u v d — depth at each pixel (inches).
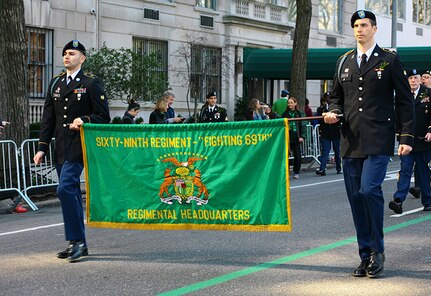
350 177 261.3
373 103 253.6
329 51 1048.8
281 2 1243.8
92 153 294.4
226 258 292.0
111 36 937.5
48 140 301.6
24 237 360.8
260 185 270.5
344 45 1424.7
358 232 261.9
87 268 277.0
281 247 313.9
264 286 246.1
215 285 247.8
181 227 284.4
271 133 267.9
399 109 258.4
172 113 695.7
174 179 283.4
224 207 276.4
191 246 318.7
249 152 271.3
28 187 492.4
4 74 533.0
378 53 255.6
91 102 295.6
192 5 1064.8
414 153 420.8
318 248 311.1
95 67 839.7
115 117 908.0
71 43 296.4
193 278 258.2
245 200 273.0
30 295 239.1
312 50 1058.7
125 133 289.1
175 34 1038.4
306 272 266.5
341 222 382.9
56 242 340.8
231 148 274.1
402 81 253.6
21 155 492.7
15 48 536.1
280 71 1096.8
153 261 287.9
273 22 1206.3
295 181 634.8
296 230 358.0
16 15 536.4
